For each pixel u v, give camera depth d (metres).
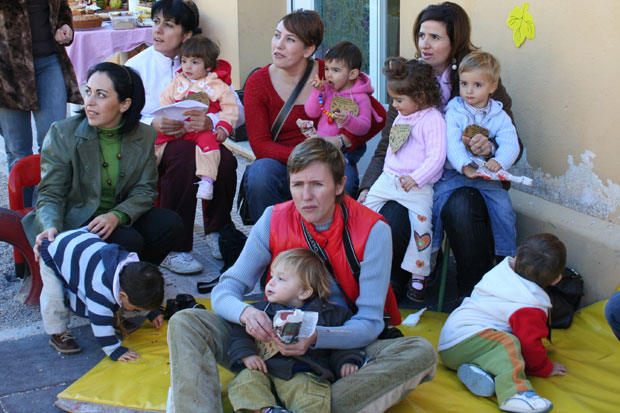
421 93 3.52
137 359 3.09
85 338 3.39
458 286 3.68
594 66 3.51
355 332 2.55
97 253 3.01
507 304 2.90
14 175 3.74
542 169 3.94
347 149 4.09
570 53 3.63
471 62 3.45
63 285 3.16
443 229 3.66
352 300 2.76
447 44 3.70
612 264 3.42
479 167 3.48
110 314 3.03
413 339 2.63
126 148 3.49
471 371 2.82
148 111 4.50
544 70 3.81
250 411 2.41
